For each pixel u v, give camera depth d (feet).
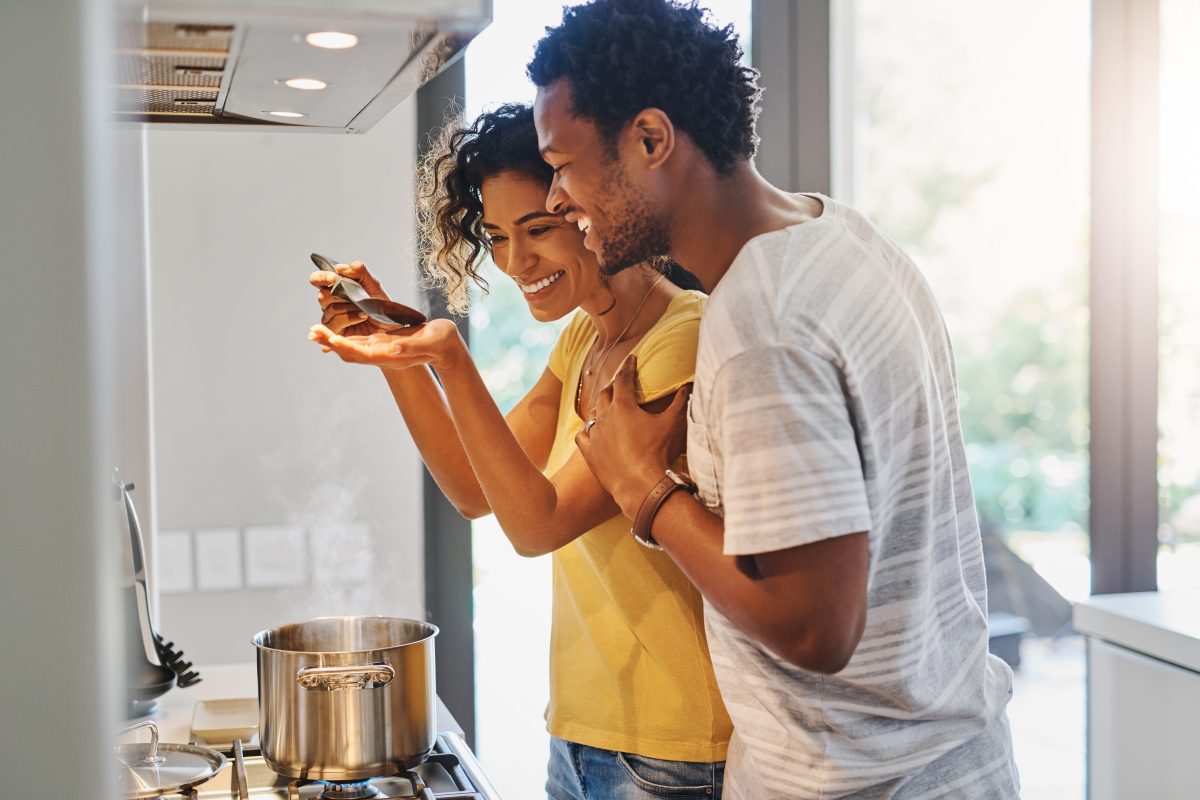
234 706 4.84
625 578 3.92
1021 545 8.46
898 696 3.23
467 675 7.99
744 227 3.30
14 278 1.59
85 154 1.61
